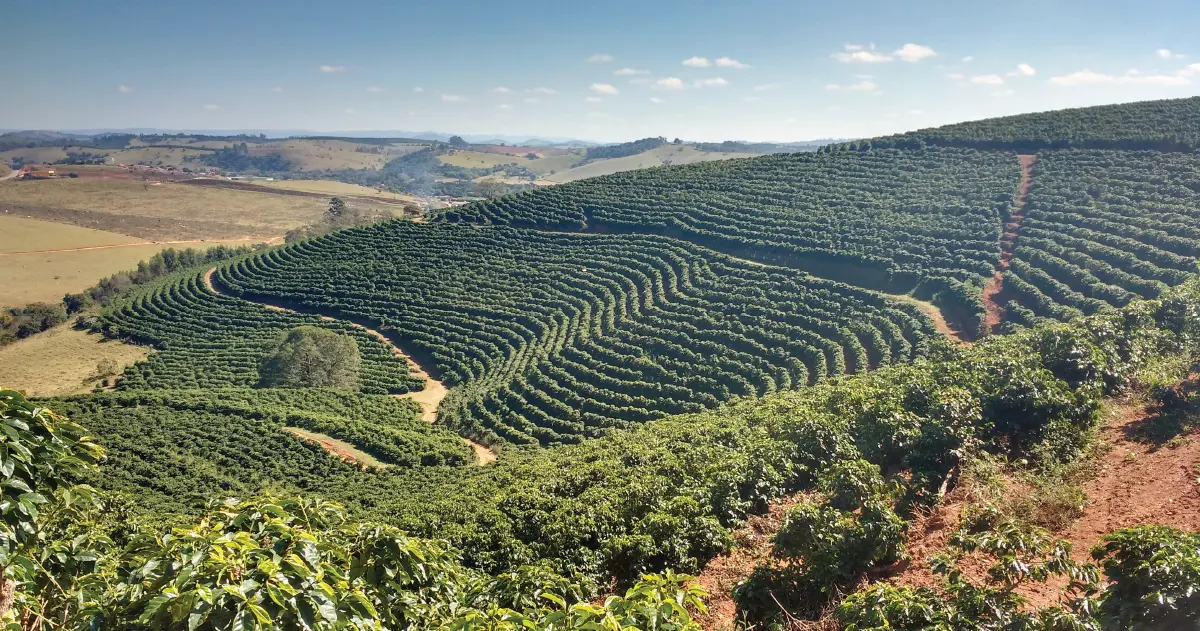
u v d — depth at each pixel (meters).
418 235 120.56
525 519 24.62
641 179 125.25
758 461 22.55
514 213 120.12
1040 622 10.23
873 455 23.38
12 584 7.93
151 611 7.07
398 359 87.06
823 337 64.75
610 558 19.42
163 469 51.97
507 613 9.01
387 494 46.75
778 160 121.62
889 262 74.62
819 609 13.98
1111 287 56.59
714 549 18.94
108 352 99.88
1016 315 58.84
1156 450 18.05
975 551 14.25
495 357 83.00
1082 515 15.42
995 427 22.97
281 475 51.66
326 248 122.56
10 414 8.41
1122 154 86.12
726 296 77.38
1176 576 9.76
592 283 92.94
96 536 10.41
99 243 161.38
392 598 9.91
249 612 7.05
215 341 98.19
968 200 85.00
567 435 60.50
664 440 37.75
